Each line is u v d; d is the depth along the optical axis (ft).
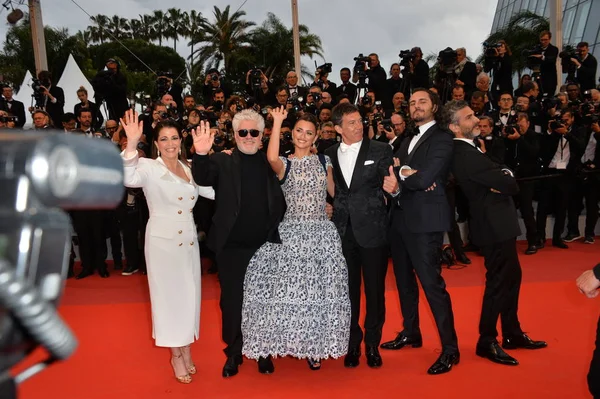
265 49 96.27
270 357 12.79
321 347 12.00
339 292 12.18
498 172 12.50
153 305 12.04
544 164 26.21
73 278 23.54
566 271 21.43
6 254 2.45
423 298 18.04
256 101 28.37
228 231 12.23
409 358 13.33
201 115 24.30
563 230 27.02
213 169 12.21
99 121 30.99
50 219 2.61
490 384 11.68
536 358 12.93
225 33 102.47
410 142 13.09
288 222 12.51
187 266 12.10
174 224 12.00
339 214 12.99
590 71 31.40
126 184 11.69
